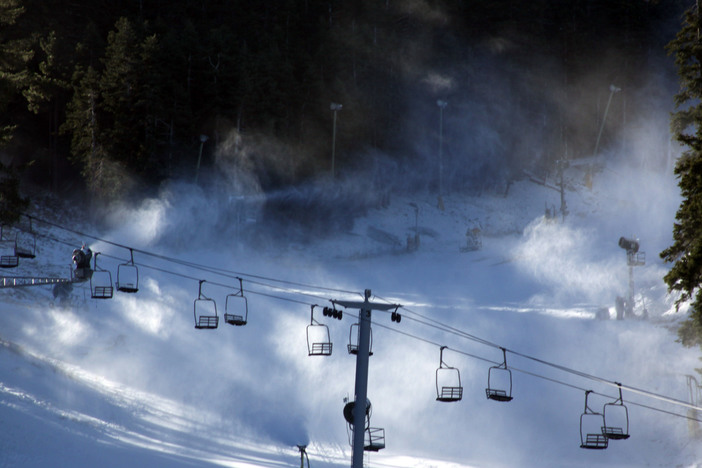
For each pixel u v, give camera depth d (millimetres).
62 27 88000
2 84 50844
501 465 34094
